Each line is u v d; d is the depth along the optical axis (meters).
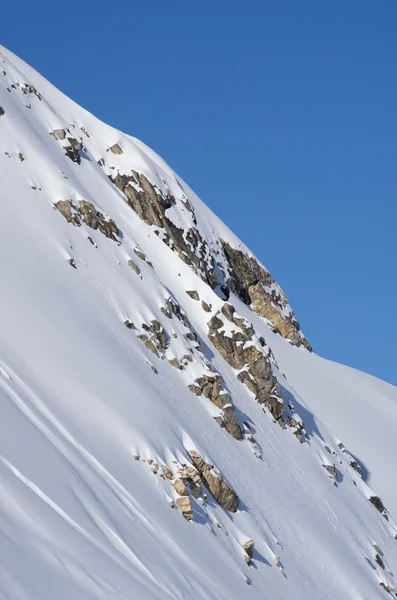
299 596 70.06
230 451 81.69
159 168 130.50
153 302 90.75
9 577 36.22
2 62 112.56
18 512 42.69
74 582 39.62
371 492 103.12
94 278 86.31
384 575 87.81
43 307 75.44
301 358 142.38
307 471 93.50
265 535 74.38
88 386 68.62
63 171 100.31
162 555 54.03
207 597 53.50
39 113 111.12
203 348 96.44
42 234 87.19
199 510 67.19
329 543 83.12
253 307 145.00
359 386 141.75
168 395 78.88
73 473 52.53
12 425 52.31
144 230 109.56
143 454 65.62
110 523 50.78
